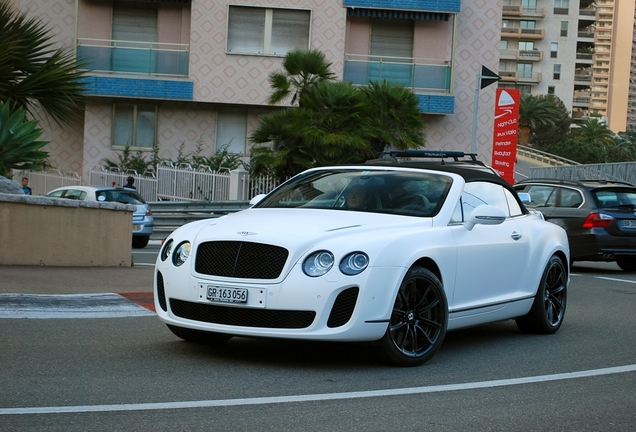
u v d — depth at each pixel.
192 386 6.16
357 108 25.19
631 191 18.03
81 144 32.72
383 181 8.24
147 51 31.56
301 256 6.70
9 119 13.98
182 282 7.02
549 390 6.57
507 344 8.72
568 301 12.55
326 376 6.69
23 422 5.04
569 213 17.81
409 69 32.62
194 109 32.31
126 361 6.95
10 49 14.66
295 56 26.02
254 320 6.74
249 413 5.45
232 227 7.16
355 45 32.75
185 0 31.44
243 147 32.56
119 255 13.61
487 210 7.94
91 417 5.20
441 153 10.49
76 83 15.72
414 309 7.18
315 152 25.25
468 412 5.75
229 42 31.56
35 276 11.03
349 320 6.65
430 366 7.32
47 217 12.38
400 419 5.47
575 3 121.75
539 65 122.12
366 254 6.75
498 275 8.44
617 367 7.62
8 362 6.69
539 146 112.94
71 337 7.87
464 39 33.06
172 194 28.31
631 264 18.78
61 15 32.03
